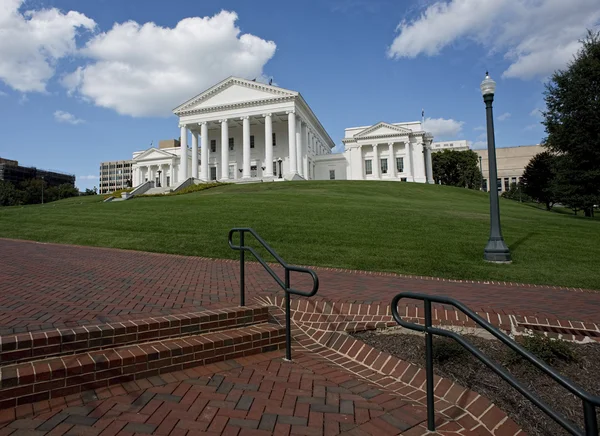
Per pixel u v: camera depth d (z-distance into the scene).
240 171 64.56
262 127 64.06
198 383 3.62
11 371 3.09
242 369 4.01
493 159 10.09
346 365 4.34
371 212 17.20
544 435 3.28
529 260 9.80
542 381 3.84
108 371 3.43
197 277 7.55
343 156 68.94
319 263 9.51
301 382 3.77
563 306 5.54
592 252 10.68
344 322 5.12
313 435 2.88
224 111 57.72
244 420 3.03
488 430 3.18
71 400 3.16
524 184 56.38
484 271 8.71
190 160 74.19
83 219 16.98
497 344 4.36
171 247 11.65
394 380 4.02
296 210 17.52
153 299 5.38
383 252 10.38
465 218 16.58
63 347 3.50
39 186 87.75
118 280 6.85
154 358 3.70
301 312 5.48
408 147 65.00
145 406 3.16
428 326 3.04
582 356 4.13
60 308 4.64
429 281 7.73
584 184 27.58
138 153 82.06
